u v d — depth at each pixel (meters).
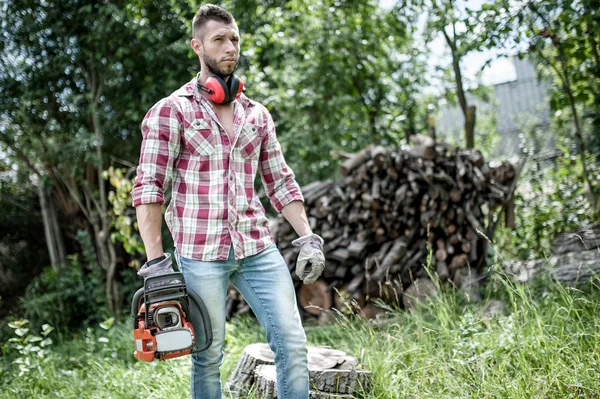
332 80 7.29
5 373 3.88
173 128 2.04
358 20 7.30
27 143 6.25
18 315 6.40
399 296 4.69
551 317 3.17
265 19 7.19
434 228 4.72
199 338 2.06
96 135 6.03
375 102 7.71
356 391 2.73
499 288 4.23
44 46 6.21
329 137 7.28
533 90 14.47
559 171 6.27
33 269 7.62
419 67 7.58
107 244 6.79
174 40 6.22
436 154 4.64
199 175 2.06
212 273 2.04
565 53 5.53
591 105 5.63
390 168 4.72
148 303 1.93
